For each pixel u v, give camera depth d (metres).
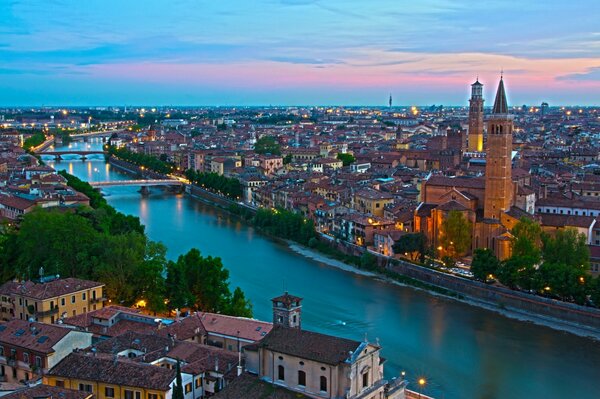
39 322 151.75
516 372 173.50
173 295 190.50
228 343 152.00
